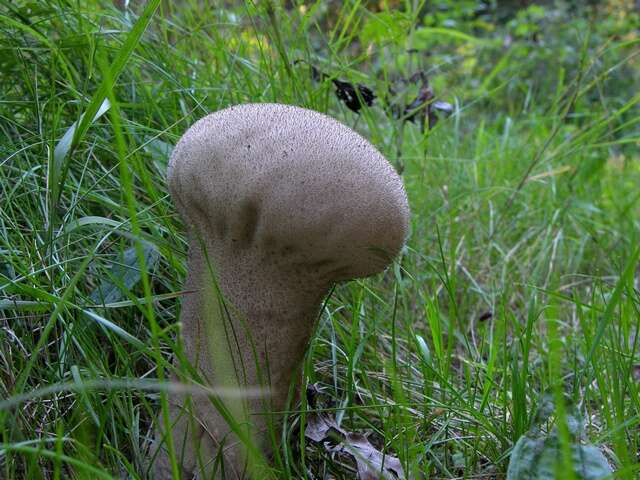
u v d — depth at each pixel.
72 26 0.28
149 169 0.27
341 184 0.15
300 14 0.36
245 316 0.17
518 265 0.38
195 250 0.17
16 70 0.27
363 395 0.24
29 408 0.18
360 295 0.26
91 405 0.18
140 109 0.28
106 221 0.20
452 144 0.50
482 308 0.35
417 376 0.26
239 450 0.17
